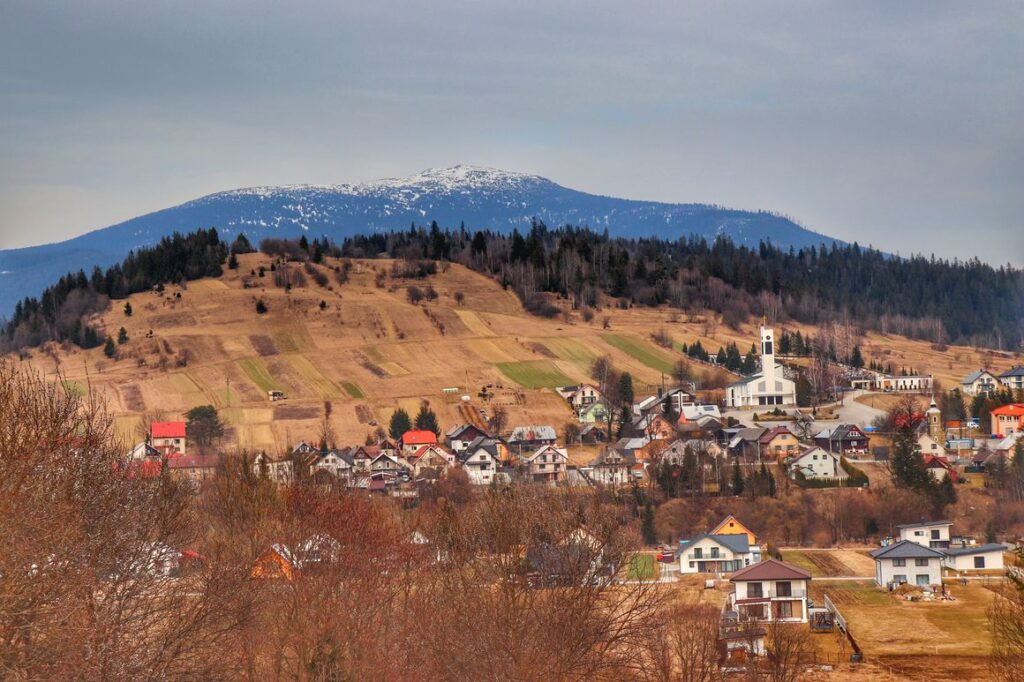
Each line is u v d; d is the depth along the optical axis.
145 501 189.12
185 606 181.88
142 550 179.75
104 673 152.00
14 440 160.12
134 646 161.88
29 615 152.00
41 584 152.88
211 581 182.00
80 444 182.88
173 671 161.88
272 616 190.25
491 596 191.88
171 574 196.38
